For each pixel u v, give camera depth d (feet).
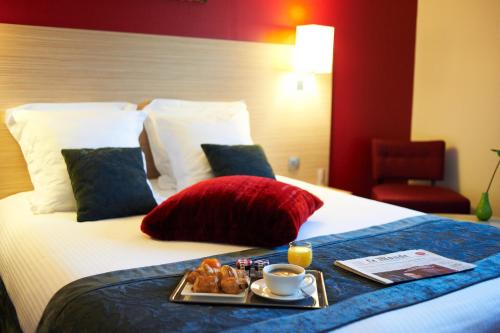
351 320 4.15
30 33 9.02
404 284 4.97
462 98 12.80
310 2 12.62
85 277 5.12
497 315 4.72
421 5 13.62
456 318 4.47
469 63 12.54
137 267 5.45
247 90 11.83
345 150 13.91
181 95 10.87
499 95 11.94
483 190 12.52
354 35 13.42
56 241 6.33
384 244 6.37
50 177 7.91
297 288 4.63
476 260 5.80
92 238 6.49
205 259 5.29
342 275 5.27
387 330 4.11
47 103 9.23
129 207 7.60
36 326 4.99
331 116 13.47
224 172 8.91
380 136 14.24
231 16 11.46
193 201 6.56
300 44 11.83
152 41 10.32
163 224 6.53
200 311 4.35
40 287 5.29
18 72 9.01
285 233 6.18
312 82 12.85
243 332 3.88
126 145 8.69
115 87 10.02
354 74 13.61
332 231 7.00
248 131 10.71
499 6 11.76
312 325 4.04
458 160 13.07
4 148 8.98
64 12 9.43
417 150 13.09
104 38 9.77
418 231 7.04
